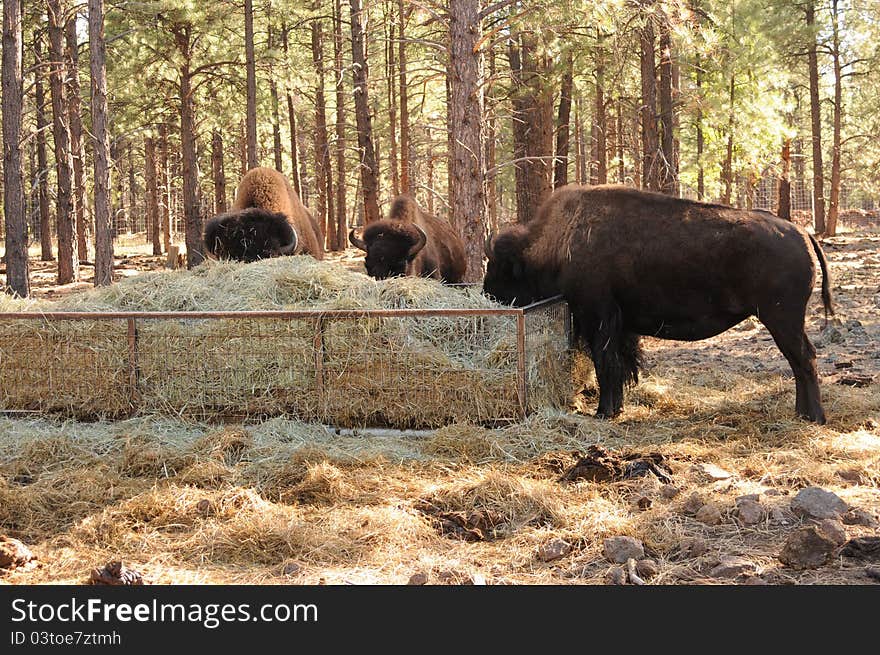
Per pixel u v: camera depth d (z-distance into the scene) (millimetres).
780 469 5859
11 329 7305
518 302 8352
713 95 21109
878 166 35750
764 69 23328
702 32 12539
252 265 8305
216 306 7539
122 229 56219
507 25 11641
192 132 24297
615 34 13453
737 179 30359
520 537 4805
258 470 5961
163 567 4523
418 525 4957
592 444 6609
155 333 7180
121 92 24562
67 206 23188
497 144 24953
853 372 9148
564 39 15656
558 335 7816
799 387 7281
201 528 4949
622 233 7590
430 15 12539
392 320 6977
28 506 5312
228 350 7117
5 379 7352
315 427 6918
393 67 29547
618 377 7703
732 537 4723
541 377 7297
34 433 6793
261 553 4645
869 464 5805
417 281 7805
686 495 5336
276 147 31844
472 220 12039
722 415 7535
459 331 7160
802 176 50938
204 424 7039
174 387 7184
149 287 7957
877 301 14672
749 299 7254
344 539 4770
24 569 4500
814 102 33906
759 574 4207
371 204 22766
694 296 7453
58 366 7289
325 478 5633
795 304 7156
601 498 5391
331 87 36625
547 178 20625
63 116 23000
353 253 31766
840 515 4863
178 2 21109
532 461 6223
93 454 6422
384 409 6984
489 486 5406
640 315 7754
